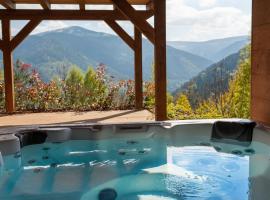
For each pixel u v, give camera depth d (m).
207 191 2.76
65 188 2.85
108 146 3.96
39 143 3.81
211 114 6.48
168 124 3.98
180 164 3.40
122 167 3.37
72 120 5.61
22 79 7.25
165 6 4.53
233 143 3.78
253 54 3.91
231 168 3.26
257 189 2.78
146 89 7.33
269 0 3.52
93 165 3.44
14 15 6.38
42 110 6.76
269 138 3.40
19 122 5.49
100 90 7.26
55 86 7.21
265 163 3.37
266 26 3.60
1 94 6.92
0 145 3.39
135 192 2.76
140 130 3.99
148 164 3.42
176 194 2.72
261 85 3.75
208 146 3.89
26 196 2.71
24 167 3.38
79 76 7.36
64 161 3.57
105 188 2.85
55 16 6.47
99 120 5.58
